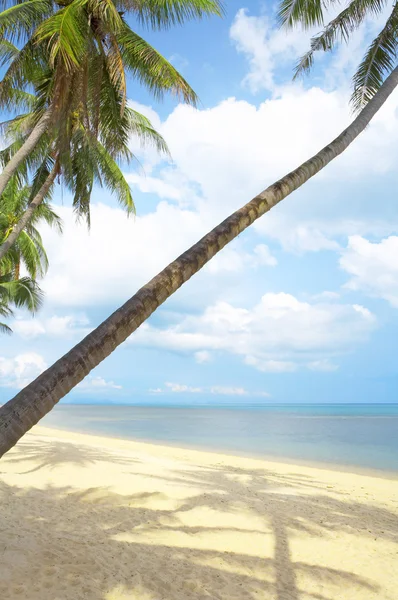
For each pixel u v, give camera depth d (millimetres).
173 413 88500
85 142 11547
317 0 8211
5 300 23328
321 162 5141
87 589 4543
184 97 10297
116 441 21141
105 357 3000
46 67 10625
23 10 9383
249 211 4137
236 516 7578
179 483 9852
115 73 9742
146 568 5246
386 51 8680
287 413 92750
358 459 18281
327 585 5203
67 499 8047
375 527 7590
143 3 9414
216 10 9234
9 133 12898
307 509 8414
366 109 6195
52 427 34719
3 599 4121
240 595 4793
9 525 6324
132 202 14445
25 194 16875
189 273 3537
